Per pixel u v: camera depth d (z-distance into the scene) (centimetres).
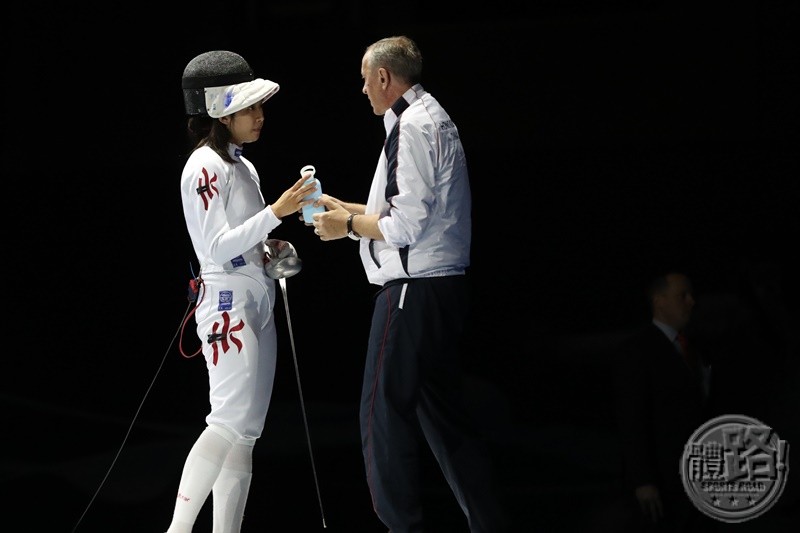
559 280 2325
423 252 1156
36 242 2659
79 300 2459
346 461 1727
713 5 2575
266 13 2838
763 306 1437
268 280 1220
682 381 1359
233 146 1207
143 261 2586
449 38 2703
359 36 2725
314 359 2194
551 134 2675
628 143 2630
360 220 1159
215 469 1158
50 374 2164
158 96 2789
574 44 2656
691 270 2256
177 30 2759
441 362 1176
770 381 1349
